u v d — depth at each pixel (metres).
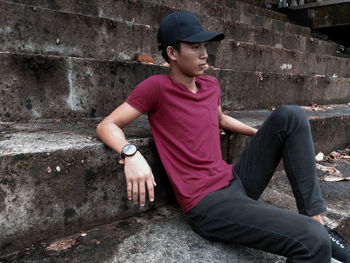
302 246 1.03
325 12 6.79
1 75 1.74
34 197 1.23
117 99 2.24
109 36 2.46
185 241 1.35
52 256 1.20
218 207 1.25
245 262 1.23
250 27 4.20
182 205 1.38
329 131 2.85
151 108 1.43
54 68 1.92
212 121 1.48
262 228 1.11
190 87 1.46
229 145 2.02
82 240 1.32
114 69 2.19
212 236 1.29
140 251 1.26
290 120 1.33
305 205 1.28
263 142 1.43
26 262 1.16
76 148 1.31
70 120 1.98
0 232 1.17
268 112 3.01
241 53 3.43
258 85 3.17
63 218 1.33
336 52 5.88
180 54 1.34
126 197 1.52
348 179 2.30
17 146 1.27
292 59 4.04
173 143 1.39
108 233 1.39
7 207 1.17
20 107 1.84
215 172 1.40
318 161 2.71
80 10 2.76
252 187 1.47
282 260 1.25
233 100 2.98
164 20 1.38
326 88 3.98
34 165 1.21
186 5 4.12
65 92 2.00
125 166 1.20
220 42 3.20
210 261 1.22
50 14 2.13
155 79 1.39
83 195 1.37
